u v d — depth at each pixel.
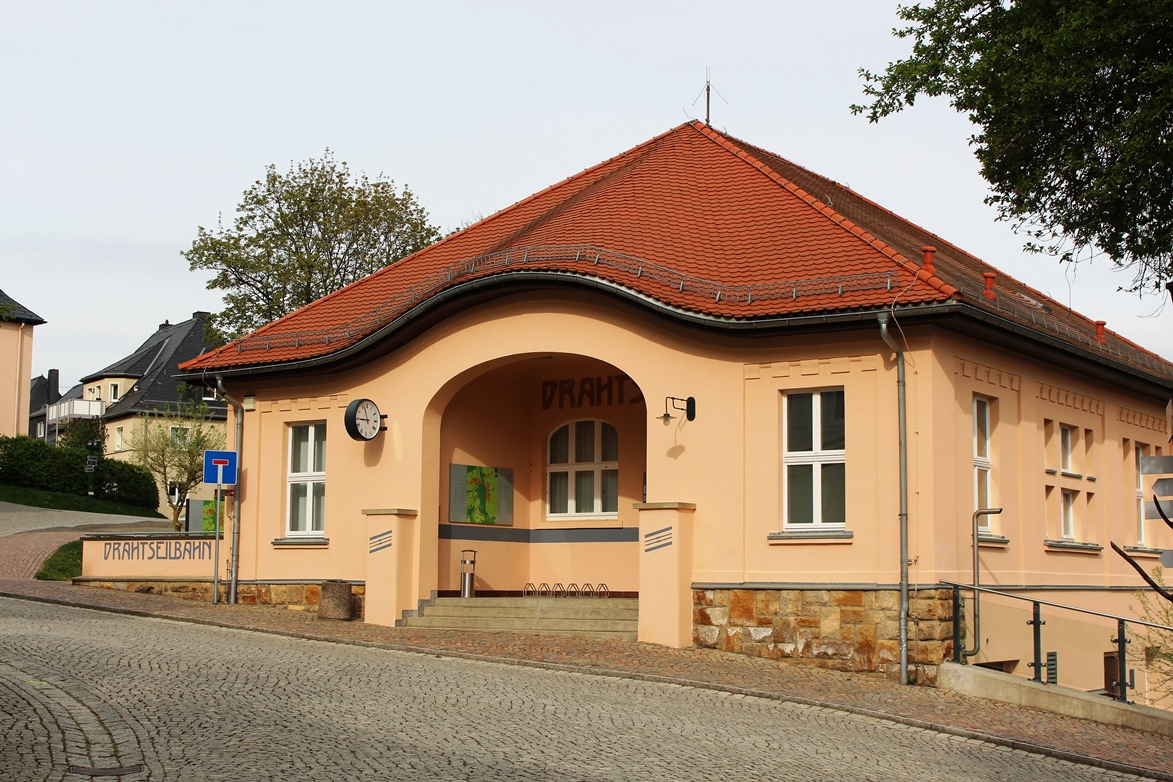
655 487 18.97
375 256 45.44
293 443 23.03
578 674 15.88
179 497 58.03
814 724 13.44
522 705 13.20
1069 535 22.45
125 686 12.98
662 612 18.28
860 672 17.23
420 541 20.91
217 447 59.25
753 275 18.92
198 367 23.19
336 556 21.91
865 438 17.72
